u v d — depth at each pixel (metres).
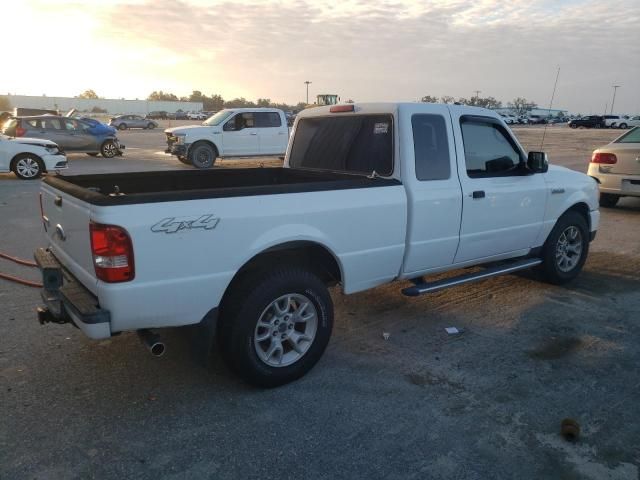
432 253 4.50
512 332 4.65
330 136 4.98
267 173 5.42
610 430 3.23
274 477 2.78
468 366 4.02
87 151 20.61
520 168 5.16
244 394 3.59
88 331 3.00
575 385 3.75
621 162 9.70
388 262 4.23
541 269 5.80
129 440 3.06
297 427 3.22
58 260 3.90
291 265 3.69
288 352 3.79
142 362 3.99
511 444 3.08
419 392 3.64
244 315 3.45
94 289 3.10
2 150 13.99
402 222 4.21
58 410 3.35
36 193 11.84
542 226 5.44
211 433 3.14
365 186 3.99
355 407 3.45
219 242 3.29
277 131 18.16
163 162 19.47
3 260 6.49
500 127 4.97
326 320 3.84
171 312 3.21
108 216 2.93
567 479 2.80
